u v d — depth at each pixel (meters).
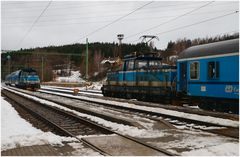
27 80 53.94
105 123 13.68
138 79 27.66
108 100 27.14
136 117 14.84
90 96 32.91
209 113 16.14
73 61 147.88
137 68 27.98
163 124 13.00
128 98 30.03
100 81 78.75
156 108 19.17
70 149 8.87
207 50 17.59
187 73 19.30
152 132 11.41
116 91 32.12
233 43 15.81
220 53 16.47
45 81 102.69
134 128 12.10
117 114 16.12
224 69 16.19
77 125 14.38
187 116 15.58
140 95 27.94
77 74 135.12
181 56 20.06
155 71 25.06
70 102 25.39
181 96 20.97
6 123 14.63
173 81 22.84
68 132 11.97
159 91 24.41
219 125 12.87
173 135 10.90
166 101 24.11
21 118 16.95
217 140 10.04
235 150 8.56
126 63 30.12
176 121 14.77
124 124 13.33
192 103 19.38
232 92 15.64
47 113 19.31
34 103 26.70
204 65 17.75
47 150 8.70
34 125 15.15
